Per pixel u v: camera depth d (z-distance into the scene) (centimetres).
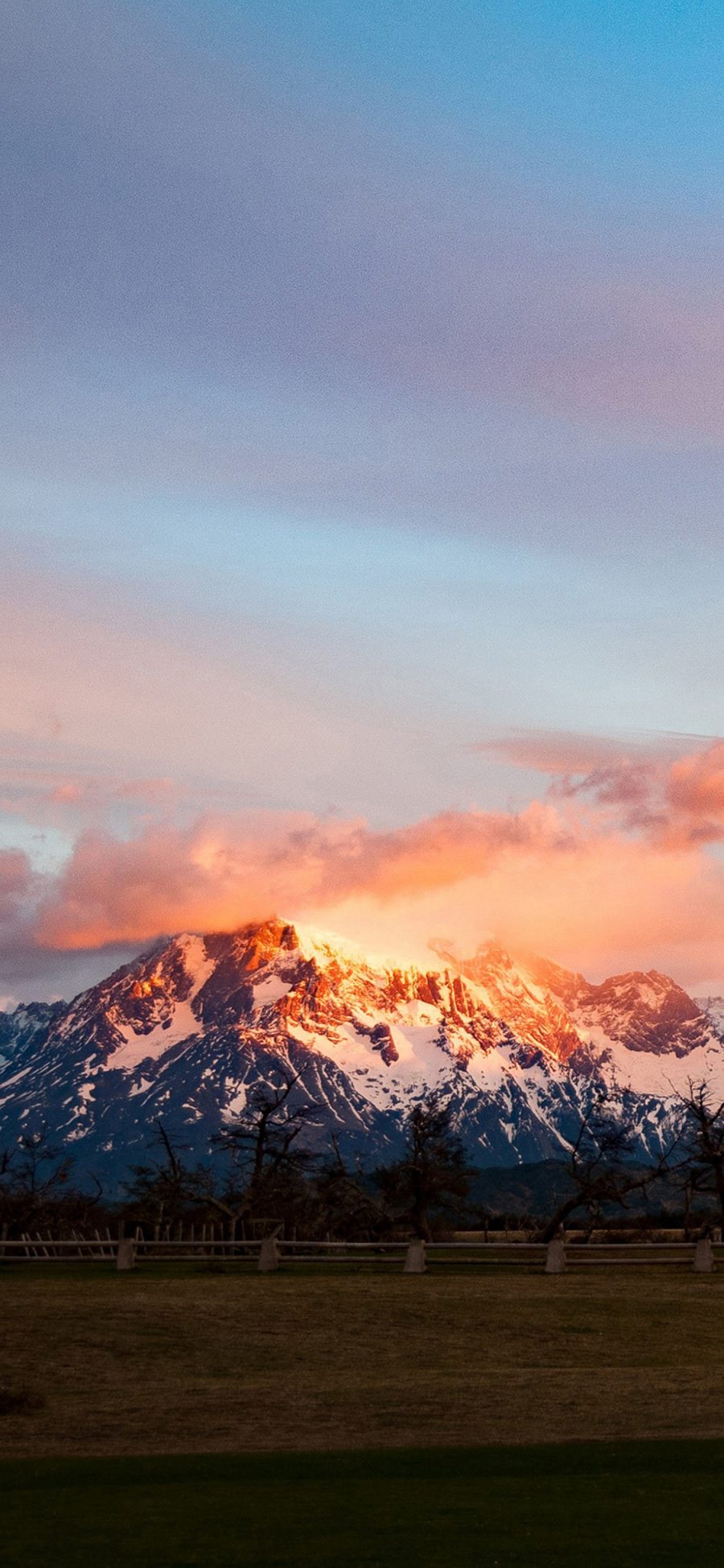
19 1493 2042
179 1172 10075
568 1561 1647
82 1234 10169
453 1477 2162
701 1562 1642
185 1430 2748
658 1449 2402
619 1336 4153
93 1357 3650
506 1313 4472
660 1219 12069
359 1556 1667
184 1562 1641
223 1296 4656
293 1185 9725
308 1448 2511
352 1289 4925
